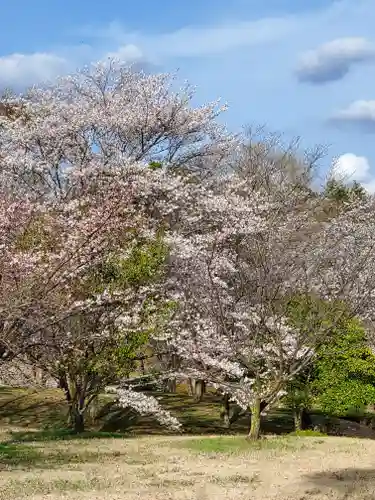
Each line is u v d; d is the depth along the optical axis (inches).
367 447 505.4
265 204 791.1
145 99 802.2
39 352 510.9
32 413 704.4
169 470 400.8
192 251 611.5
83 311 487.2
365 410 764.0
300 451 480.1
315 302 537.6
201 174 873.5
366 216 922.7
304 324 514.6
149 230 592.7
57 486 343.9
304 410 684.1
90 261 468.1
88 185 620.1
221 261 614.9
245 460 440.1
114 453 455.5
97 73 850.1
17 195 512.1
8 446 478.6
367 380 612.7
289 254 569.3
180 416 744.3
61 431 585.0
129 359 548.1
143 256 537.3
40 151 764.0
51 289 427.5
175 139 840.3
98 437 548.1
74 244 452.1
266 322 534.3
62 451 459.2
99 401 732.7
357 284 593.6
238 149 953.5
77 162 747.4
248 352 533.0
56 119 772.6
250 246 585.3
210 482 368.2
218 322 570.6
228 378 637.3
